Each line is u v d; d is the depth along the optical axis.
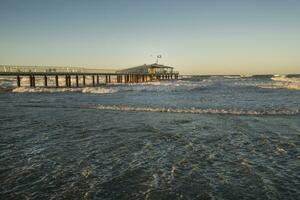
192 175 5.78
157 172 5.96
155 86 44.75
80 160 6.77
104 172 5.98
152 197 4.82
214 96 24.80
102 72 51.59
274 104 17.69
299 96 23.67
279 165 6.29
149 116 13.23
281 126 10.50
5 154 7.27
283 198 4.69
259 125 10.75
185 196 4.84
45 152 7.43
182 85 47.59
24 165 6.43
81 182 5.46
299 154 7.07
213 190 5.05
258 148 7.66
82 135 9.36
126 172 5.97
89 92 31.70
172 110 14.87
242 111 14.21
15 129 10.41
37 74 36.25
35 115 13.88
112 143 8.31
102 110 15.55
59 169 6.17
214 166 6.30
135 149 7.68
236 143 8.20
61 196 4.88
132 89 36.41
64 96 26.30
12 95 28.16
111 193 4.99
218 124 11.05
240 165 6.34
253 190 5.02
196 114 13.74
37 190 5.12
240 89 35.22
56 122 11.81
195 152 7.37
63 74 39.88
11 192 5.04
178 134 9.40
